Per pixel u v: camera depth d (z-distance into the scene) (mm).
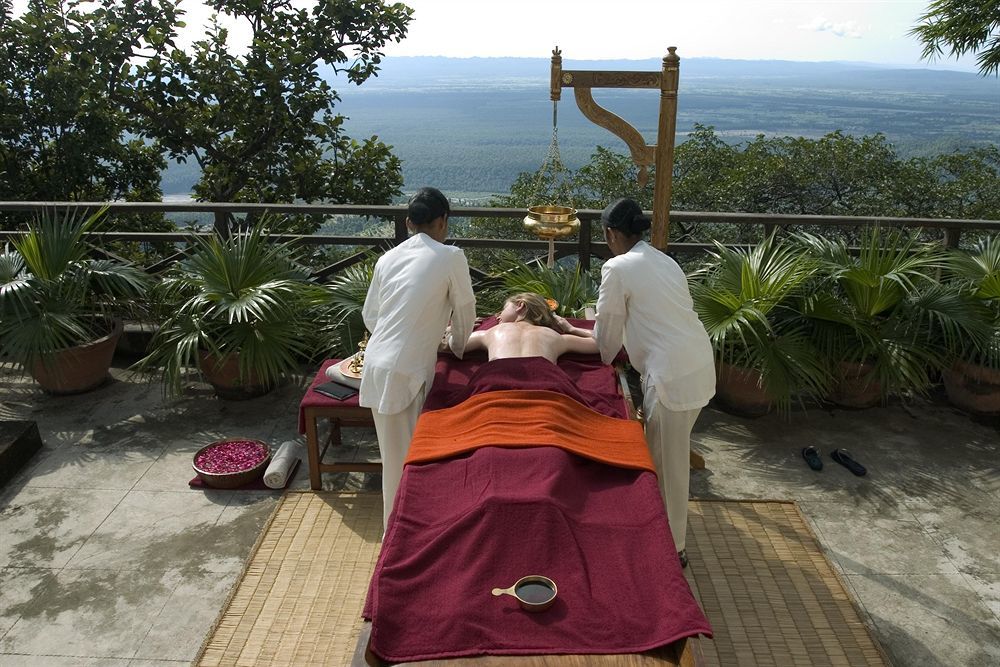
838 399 4285
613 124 3174
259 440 3902
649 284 2613
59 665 2432
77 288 4262
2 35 8695
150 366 4457
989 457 3775
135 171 10320
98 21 8945
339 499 3318
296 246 5078
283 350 4086
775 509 3277
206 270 4223
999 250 4328
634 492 2107
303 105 9609
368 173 10242
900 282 3951
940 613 2699
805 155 12703
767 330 3902
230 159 10000
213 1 9297
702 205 12547
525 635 1637
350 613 2615
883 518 3268
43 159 9742
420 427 2404
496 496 1943
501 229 12008
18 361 4137
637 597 1734
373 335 2729
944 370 4293
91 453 3766
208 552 3004
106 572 2883
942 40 8398
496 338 2926
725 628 2586
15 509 3281
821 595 2746
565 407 2445
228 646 2457
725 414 4223
